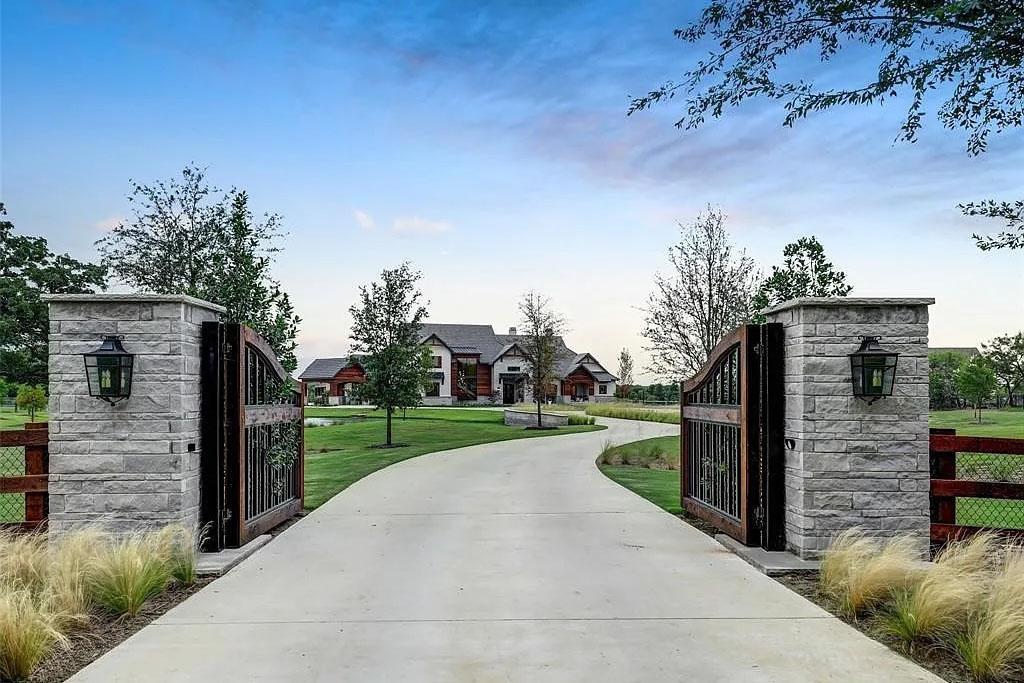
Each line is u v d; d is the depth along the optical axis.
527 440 23.27
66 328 6.39
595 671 3.85
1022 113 7.16
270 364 8.10
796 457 6.54
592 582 5.78
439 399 60.62
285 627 4.63
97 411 6.36
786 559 6.38
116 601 4.88
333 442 23.09
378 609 5.03
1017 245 7.40
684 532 7.96
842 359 6.43
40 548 5.80
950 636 4.24
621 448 18.78
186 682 3.72
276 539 7.61
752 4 7.23
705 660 4.01
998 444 6.77
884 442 6.39
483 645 4.27
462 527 8.27
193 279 12.91
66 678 3.79
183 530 6.08
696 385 8.91
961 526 6.57
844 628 4.58
